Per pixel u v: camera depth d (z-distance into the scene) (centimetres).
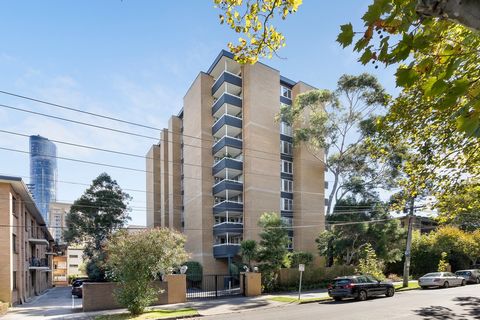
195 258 4053
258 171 3909
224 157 3928
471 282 3203
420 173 1022
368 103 3600
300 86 4431
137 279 1744
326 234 3444
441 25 340
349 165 3781
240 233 3850
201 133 4194
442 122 822
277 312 1727
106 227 4431
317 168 4338
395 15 291
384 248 3266
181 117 5325
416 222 4972
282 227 2830
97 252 4259
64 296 3503
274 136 4125
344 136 3822
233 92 4231
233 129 4069
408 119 866
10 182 2555
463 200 1172
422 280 2833
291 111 3878
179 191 5069
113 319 1641
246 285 2525
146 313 1769
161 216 5606
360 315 1509
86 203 4469
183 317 1684
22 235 3022
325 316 1517
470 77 416
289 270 2842
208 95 4334
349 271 3133
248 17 681
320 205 4269
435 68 363
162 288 2197
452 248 3878
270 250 2709
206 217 4034
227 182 3850
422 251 3944
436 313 1512
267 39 707
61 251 6988
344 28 302
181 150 5197
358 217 3356
